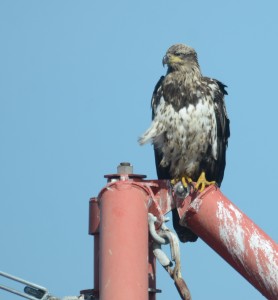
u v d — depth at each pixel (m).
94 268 10.80
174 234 10.48
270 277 10.08
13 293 10.19
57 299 10.26
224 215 10.60
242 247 10.33
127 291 9.65
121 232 10.06
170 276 10.34
